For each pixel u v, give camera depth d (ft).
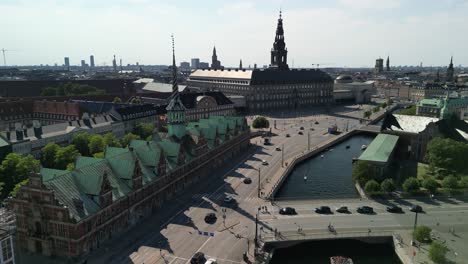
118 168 358.84
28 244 304.50
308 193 479.41
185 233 341.62
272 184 480.64
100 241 316.40
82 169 327.26
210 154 529.45
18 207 299.99
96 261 291.79
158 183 398.21
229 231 347.77
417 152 608.19
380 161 501.15
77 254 289.53
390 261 330.95
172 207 400.88
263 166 566.36
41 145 564.71
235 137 626.23
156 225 356.79
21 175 403.34
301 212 395.14
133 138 564.71
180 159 442.91
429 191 446.60
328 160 642.63
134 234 337.52
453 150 515.50
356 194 476.54
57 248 295.48
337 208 406.21
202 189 457.68
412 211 401.70
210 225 358.43
